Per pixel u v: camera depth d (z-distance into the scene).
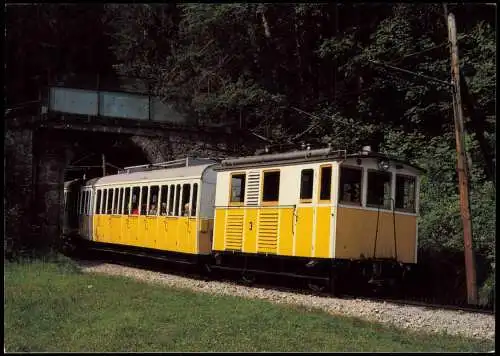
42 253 21.09
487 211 17.16
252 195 15.89
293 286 16.38
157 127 25.62
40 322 9.72
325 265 13.96
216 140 26.45
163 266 22.30
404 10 23.61
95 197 25.55
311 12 26.36
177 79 27.72
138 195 21.83
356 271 14.07
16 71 28.52
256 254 15.50
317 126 25.55
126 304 11.47
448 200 19.05
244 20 27.11
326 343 8.59
